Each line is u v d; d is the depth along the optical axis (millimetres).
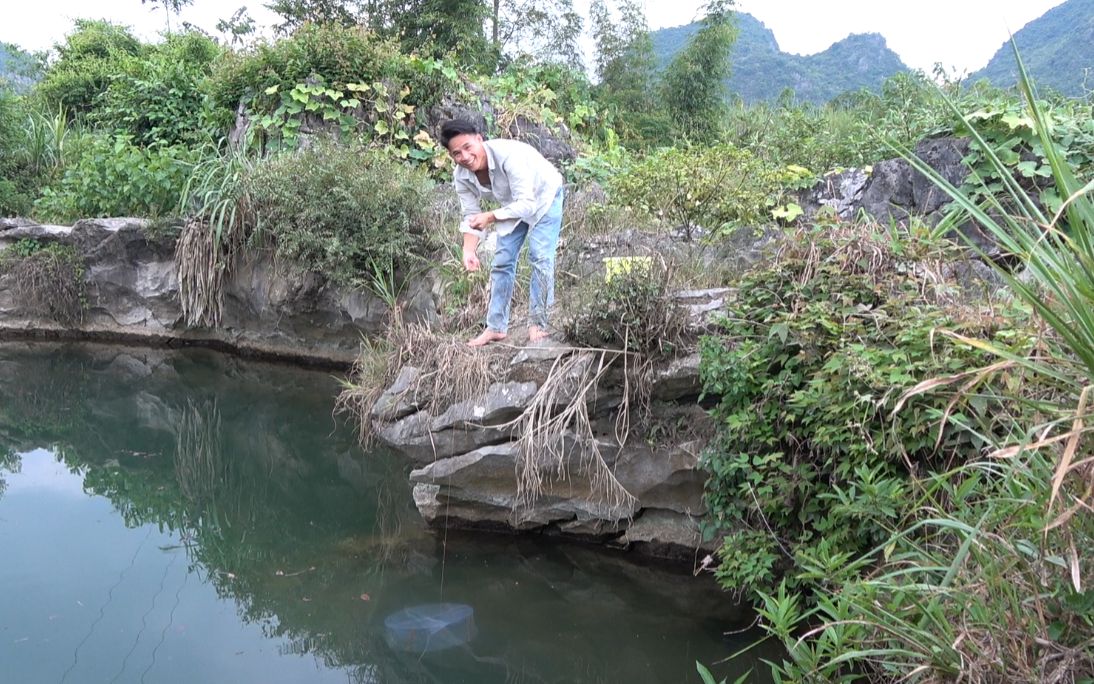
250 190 7363
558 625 3729
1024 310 2957
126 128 10711
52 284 8445
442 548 4406
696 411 4098
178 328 8414
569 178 8367
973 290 3805
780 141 8438
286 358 7945
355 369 6926
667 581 4059
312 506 5141
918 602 2340
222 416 6723
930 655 2248
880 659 2520
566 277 5336
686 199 5586
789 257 3816
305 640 3602
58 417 6777
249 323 8047
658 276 4180
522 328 4855
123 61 12852
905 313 3301
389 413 4809
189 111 10656
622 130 11992
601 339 4203
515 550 4371
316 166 6945
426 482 4562
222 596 3973
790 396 3486
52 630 3545
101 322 8641
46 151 10539
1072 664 2021
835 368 3203
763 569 3379
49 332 8688
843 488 3322
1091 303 1887
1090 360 1853
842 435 3152
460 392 4492
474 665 3432
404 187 6836
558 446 4160
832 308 3492
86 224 8406
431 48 9312
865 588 2523
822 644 2592
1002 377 2793
